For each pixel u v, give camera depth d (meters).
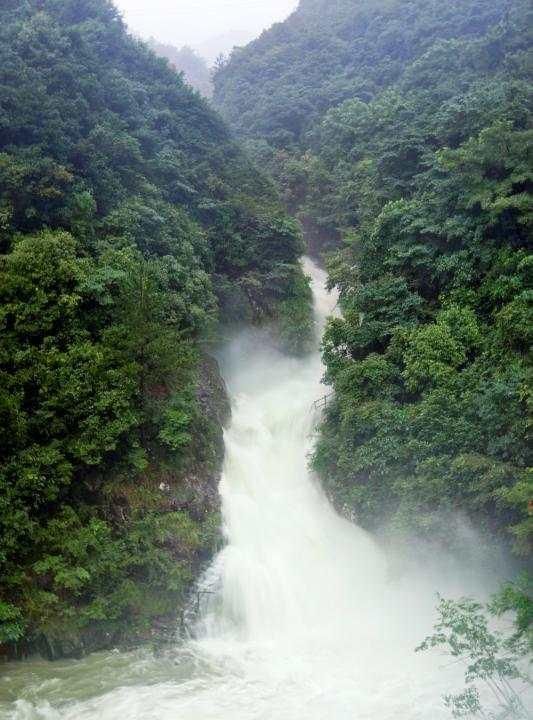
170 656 13.81
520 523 12.23
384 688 12.43
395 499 15.89
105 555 14.26
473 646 10.31
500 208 18.89
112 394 15.41
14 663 12.90
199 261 24.88
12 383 14.49
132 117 29.34
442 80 41.69
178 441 16.73
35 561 13.56
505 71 34.94
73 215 20.20
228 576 16.03
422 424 15.76
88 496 15.25
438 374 16.70
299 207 45.28
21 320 15.84
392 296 20.30
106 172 23.14
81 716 11.54
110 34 37.19
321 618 15.59
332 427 19.58
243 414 23.44
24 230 19.34
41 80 24.67
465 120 25.50
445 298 19.70
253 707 11.95
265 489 20.09
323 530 18.28
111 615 13.84
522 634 10.43
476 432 14.52
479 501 13.47
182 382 18.70
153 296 17.80
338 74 61.66
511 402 14.23
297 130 57.62
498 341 16.86
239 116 65.19
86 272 17.83
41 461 13.84
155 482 16.53
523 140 19.83
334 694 12.34
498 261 18.89
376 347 20.44
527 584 11.21
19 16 31.33
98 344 16.45
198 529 16.41
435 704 11.53
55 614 13.44
